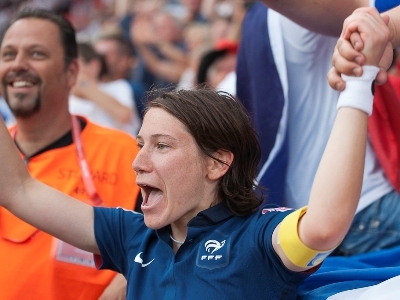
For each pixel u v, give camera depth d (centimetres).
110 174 478
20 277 443
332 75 317
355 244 443
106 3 1348
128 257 379
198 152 353
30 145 487
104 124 848
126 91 902
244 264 334
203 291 335
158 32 1095
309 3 404
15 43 483
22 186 384
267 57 494
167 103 357
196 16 1168
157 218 350
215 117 355
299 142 489
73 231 387
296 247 314
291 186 490
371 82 311
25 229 450
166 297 343
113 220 391
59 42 491
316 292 374
